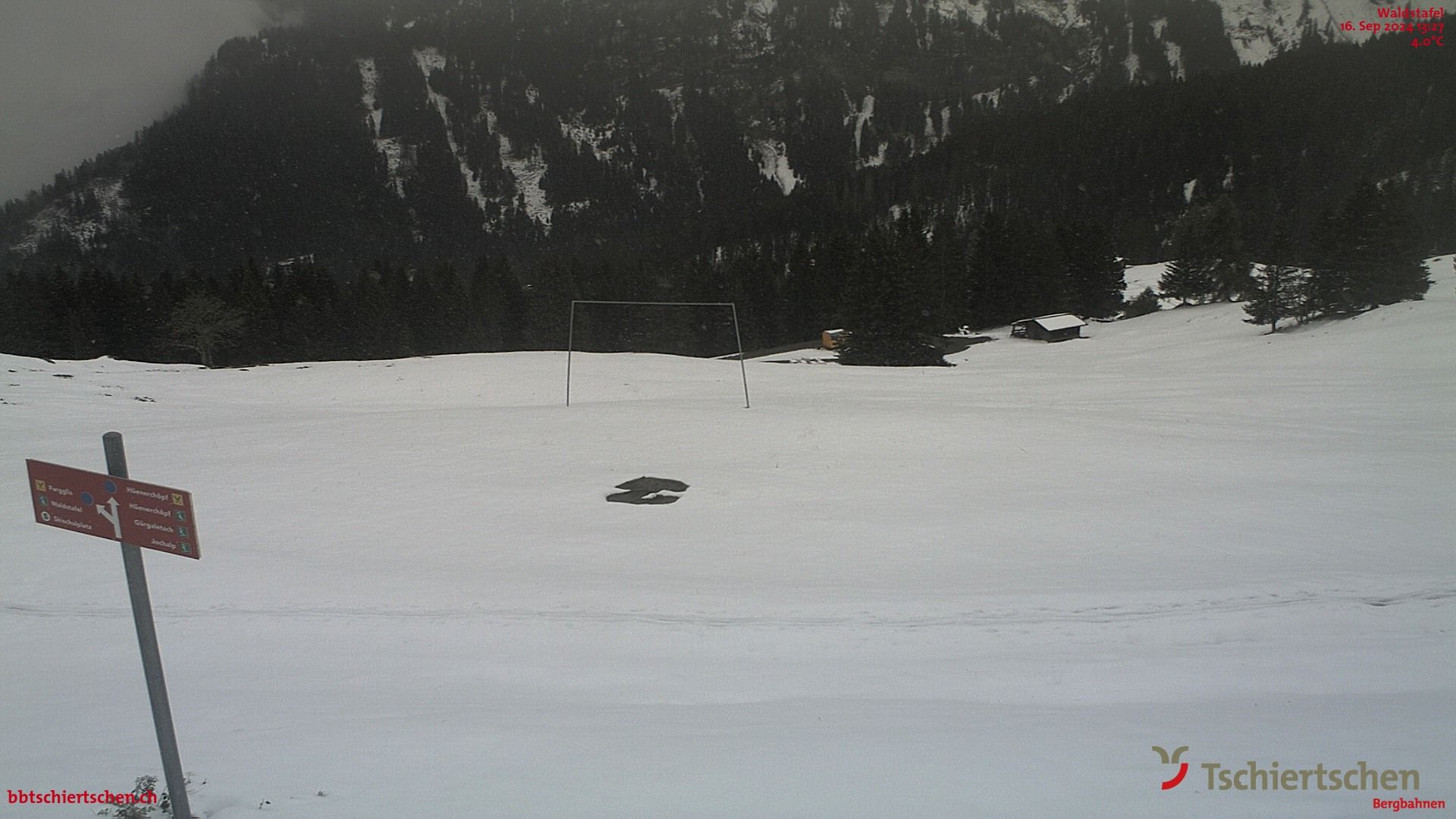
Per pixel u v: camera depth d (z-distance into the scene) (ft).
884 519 57.77
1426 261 283.18
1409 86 578.66
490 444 84.12
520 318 344.28
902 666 32.48
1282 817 18.78
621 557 49.73
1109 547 50.80
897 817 18.40
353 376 140.67
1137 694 29.32
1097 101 652.07
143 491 16.76
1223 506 60.18
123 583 43.62
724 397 122.62
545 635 36.01
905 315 246.88
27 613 39.04
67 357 276.82
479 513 60.75
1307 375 147.74
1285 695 29.04
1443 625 36.32
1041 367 202.28
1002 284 353.10
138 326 302.04
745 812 18.69
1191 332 255.91
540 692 29.84
